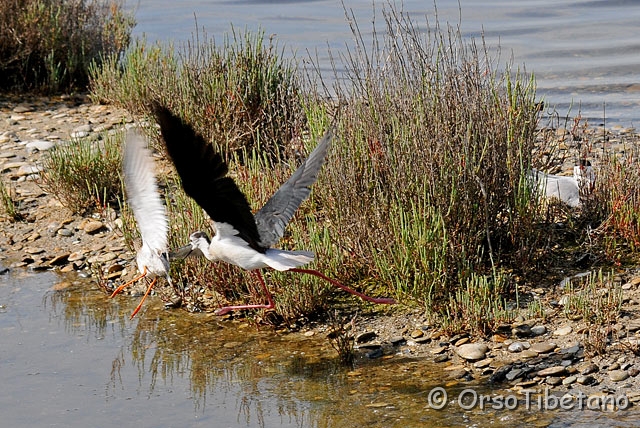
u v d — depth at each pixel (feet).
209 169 26.76
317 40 82.07
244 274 39.58
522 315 36.55
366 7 97.19
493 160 39.68
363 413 30.83
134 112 62.18
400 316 37.81
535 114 43.83
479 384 32.30
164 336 38.14
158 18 93.81
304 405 31.71
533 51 77.87
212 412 31.63
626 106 63.72
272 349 36.45
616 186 42.70
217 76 54.34
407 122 41.01
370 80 42.91
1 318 39.93
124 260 44.98
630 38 82.38
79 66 70.69
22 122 62.54
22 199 51.29
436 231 38.14
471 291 36.81
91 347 37.29
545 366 32.96
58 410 32.09
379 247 39.91
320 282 39.32
